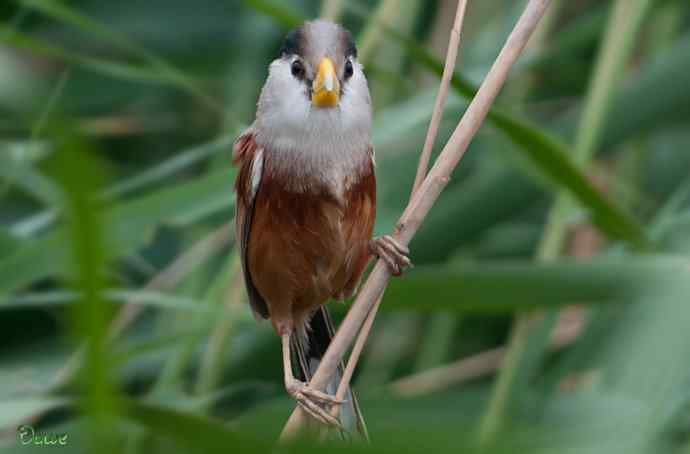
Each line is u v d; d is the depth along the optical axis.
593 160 12.72
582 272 7.66
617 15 10.39
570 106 14.00
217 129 13.72
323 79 8.20
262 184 8.78
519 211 11.70
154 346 9.16
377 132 9.77
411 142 12.12
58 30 14.03
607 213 8.71
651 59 12.80
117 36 9.67
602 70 10.31
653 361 5.30
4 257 9.62
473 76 11.85
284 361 8.76
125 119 13.88
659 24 13.40
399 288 7.97
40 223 10.24
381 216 11.66
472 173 12.66
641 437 4.75
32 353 11.20
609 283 7.62
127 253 9.45
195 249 11.04
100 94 13.84
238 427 4.62
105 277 3.87
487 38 13.20
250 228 8.99
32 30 13.77
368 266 9.99
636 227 8.74
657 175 13.86
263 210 8.82
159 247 12.87
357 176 8.67
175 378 10.02
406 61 13.64
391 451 3.93
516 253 13.13
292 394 7.72
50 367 10.31
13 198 12.92
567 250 13.01
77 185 3.66
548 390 9.88
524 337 9.73
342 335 7.58
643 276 7.12
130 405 5.05
